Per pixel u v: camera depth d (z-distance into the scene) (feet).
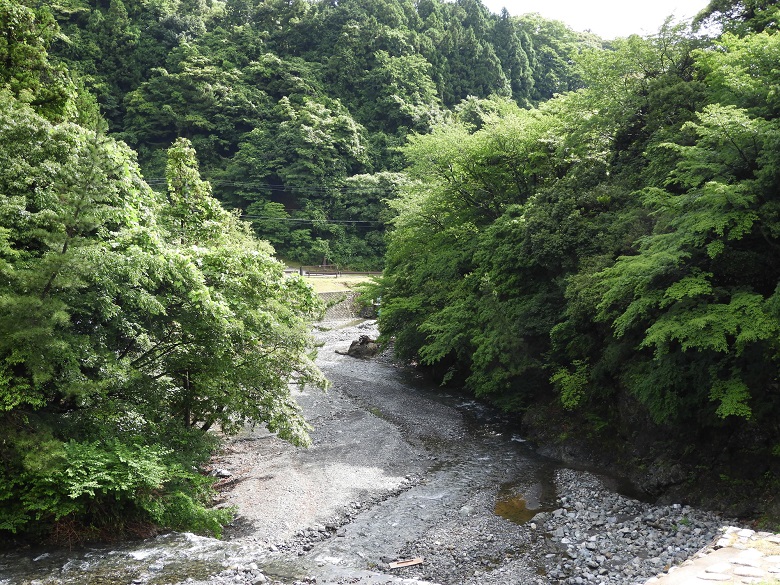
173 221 56.18
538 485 56.24
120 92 272.31
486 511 50.08
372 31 309.63
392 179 247.50
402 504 51.65
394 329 106.32
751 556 28.35
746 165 47.42
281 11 333.42
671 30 75.77
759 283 48.29
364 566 40.19
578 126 80.89
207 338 46.60
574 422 67.72
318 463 62.08
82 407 42.57
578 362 67.26
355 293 188.85
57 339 36.76
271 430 52.21
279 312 51.37
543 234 68.54
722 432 51.65
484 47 323.37
